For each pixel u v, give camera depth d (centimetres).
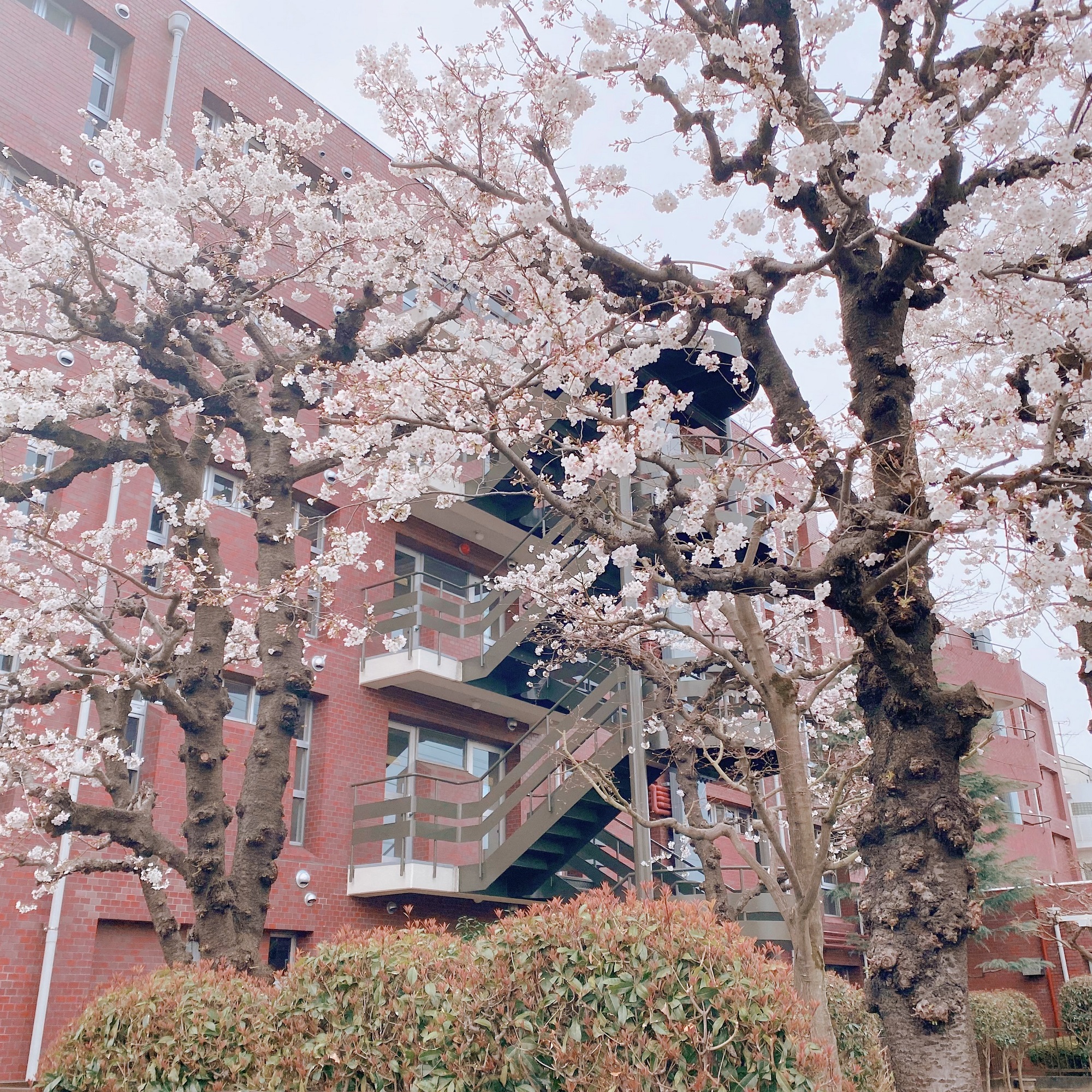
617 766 1205
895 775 492
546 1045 400
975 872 475
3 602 1024
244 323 879
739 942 398
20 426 765
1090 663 719
